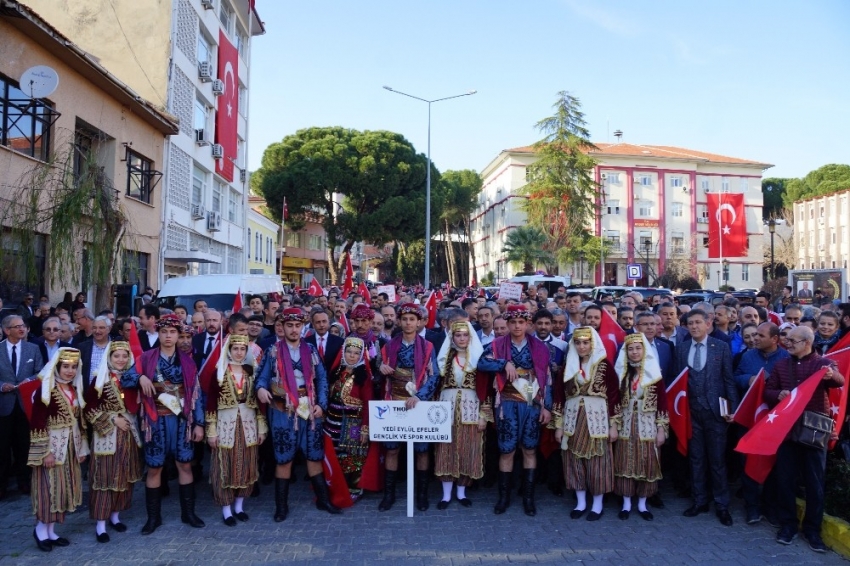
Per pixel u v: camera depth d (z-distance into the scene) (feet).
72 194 36.88
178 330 19.56
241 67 104.22
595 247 163.53
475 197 210.79
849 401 20.43
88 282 38.34
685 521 20.22
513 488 23.86
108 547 18.30
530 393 20.86
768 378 19.16
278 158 137.80
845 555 17.34
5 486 22.85
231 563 17.15
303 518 20.62
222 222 92.73
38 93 40.50
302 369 20.66
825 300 56.70
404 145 139.13
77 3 68.23
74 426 18.43
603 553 17.75
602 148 205.57
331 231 136.67
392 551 17.90
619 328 22.53
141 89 67.67
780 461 18.42
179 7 70.59
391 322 29.35
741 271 202.69
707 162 201.36
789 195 243.19
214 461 19.80
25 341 23.53
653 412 20.17
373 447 22.07
